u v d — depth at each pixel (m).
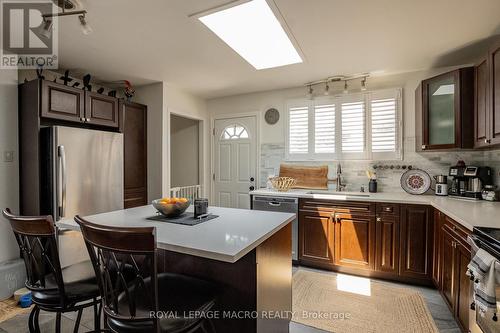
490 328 1.32
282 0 1.83
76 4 1.86
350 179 3.61
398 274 2.76
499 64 1.99
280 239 1.68
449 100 2.66
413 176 3.21
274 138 4.12
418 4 1.88
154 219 1.74
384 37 2.38
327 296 2.49
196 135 4.71
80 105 2.91
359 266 2.92
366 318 2.12
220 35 2.37
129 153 3.57
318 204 3.13
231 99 4.45
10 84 2.63
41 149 2.62
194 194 4.43
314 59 2.91
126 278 1.51
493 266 1.25
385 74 3.38
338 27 2.21
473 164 2.98
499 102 1.99
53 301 1.34
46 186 2.61
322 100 3.78
